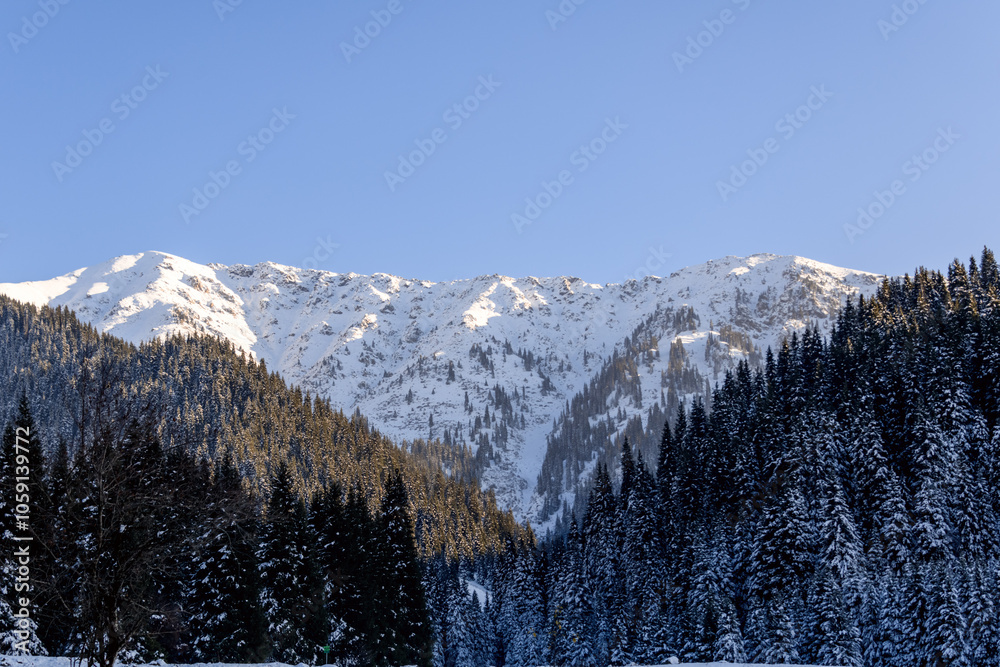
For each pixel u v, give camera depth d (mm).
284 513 57406
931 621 59719
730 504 92312
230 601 52344
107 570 28516
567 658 85750
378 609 67000
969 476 78688
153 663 39312
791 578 75062
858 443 86250
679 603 83125
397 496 73438
